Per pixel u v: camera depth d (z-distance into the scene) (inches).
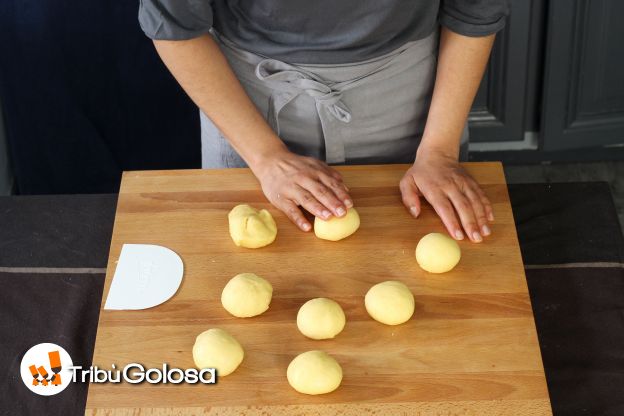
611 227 57.3
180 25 49.8
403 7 51.4
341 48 53.2
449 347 43.9
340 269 48.6
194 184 54.4
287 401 41.7
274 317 46.0
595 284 53.2
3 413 46.3
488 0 52.3
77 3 81.2
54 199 59.8
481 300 46.4
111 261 49.3
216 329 43.9
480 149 101.2
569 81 92.2
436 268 47.4
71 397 47.0
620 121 96.1
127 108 89.0
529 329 44.7
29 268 54.7
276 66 54.6
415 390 41.9
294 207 51.3
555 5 86.4
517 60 91.4
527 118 98.0
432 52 57.3
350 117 56.1
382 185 54.1
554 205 59.2
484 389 41.8
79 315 51.8
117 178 92.7
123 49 85.0
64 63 84.1
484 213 51.3
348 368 43.1
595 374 47.9
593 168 101.6
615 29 88.5
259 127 54.0
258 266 48.8
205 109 54.0
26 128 87.0
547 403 41.1
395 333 44.8
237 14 53.2
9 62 83.0
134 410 41.3
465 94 55.6
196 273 48.4
